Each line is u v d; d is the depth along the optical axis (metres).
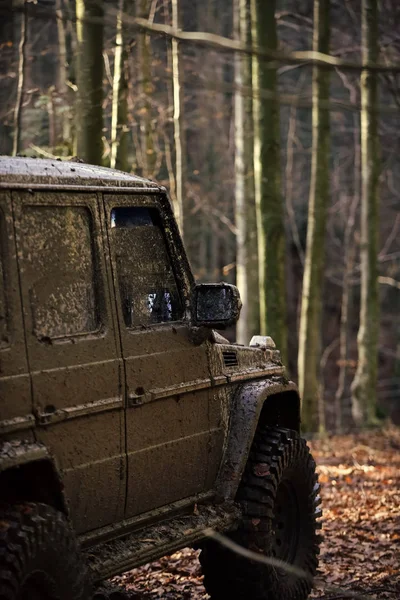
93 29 12.88
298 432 7.76
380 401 38.78
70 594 5.05
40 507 4.98
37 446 4.98
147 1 18.55
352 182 37.50
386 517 11.13
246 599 6.96
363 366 25.39
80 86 12.98
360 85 25.14
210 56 23.81
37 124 18.88
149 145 19.33
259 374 7.22
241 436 6.80
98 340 5.57
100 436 5.51
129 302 5.94
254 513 6.87
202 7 28.20
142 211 6.25
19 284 5.13
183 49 20.34
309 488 7.62
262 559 6.23
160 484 6.09
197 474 6.48
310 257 21.72
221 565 6.89
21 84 15.46
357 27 24.69
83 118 12.97
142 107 19.78
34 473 5.14
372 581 8.27
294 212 37.12
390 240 35.56
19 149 15.73
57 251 5.45
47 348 5.21
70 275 5.50
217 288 6.29
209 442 6.57
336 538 10.04
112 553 5.60
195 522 6.33
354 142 34.25
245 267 21.73
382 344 41.53
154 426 5.97
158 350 6.04
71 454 5.29
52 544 4.93
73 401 5.31
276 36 17.61
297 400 7.62
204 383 6.44
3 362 4.92
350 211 35.03
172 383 6.12
